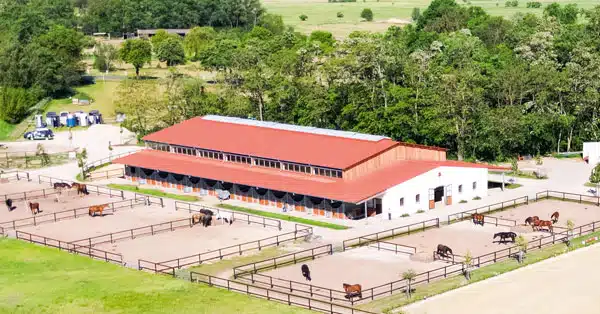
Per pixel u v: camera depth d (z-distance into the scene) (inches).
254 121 6003.9
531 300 3329.2
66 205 5128.0
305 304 3294.8
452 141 6304.1
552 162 6077.8
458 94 5984.3
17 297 3346.5
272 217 4744.1
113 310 3196.4
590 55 6658.5
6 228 4621.1
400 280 3565.5
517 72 6397.6
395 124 6063.0
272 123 5885.8
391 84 6373.0
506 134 5954.7
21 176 6013.8
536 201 4975.4
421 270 3703.3
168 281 3555.6
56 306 3240.7
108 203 5128.0
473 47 7795.3
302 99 6624.0
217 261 3929.6
